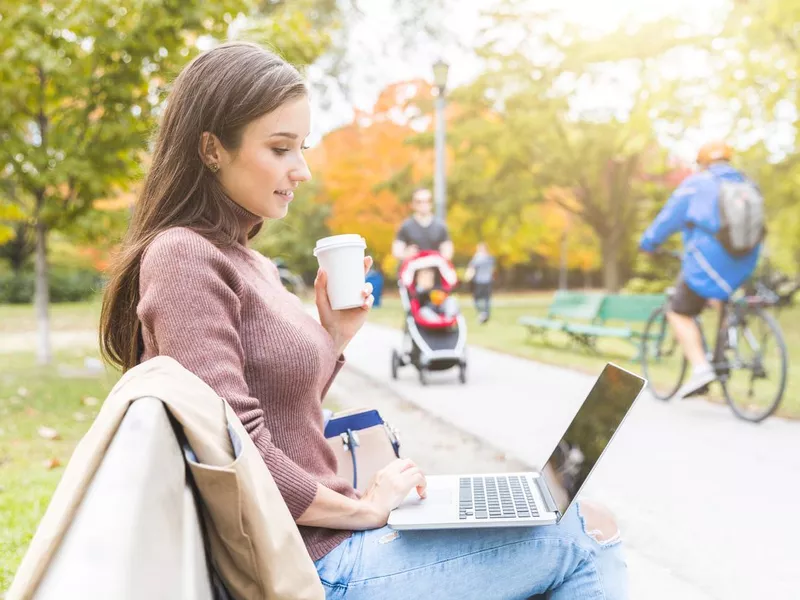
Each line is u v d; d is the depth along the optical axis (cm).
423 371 803
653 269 2395
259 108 167
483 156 2544
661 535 351
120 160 883
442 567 158
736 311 629
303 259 3881
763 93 1306
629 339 1090
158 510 93
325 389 204
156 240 159
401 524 158
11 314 2294
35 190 917
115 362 179
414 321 813
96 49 825
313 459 170
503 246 3120
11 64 812
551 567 162
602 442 178
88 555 80
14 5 817
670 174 2484
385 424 220
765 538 346
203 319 148
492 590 161
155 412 104
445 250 900
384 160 2719
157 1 792
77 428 580
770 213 1717
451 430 584
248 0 873
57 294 3045
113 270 172
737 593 289
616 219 2636
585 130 2406
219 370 145
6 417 621
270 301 174
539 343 1300
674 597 286
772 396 720
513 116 2359
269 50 181
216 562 115
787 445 522
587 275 4859
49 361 1011
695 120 1562
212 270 155
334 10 2162
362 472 214
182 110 171
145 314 151
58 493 96
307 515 154
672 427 587
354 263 203
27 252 3136
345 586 156
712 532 355
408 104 2489
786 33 1226
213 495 108
